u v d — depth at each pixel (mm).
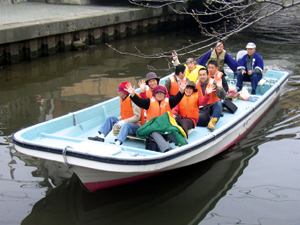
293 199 4527
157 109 4949
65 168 5336
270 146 5949
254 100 7301
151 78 5430
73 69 10906
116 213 4340
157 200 4598
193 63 6434
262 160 5523
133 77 10047
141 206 4484
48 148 4340
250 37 15508
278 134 6375
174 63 6488
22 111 7477
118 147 4508
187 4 19438
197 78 6242
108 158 4102
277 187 4805
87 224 4133
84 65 11398
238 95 7379
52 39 12672
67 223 4137
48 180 4996
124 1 19062
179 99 4961
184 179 5059
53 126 5336
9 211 4293
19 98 8305
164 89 4906
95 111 6031
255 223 4098
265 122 6906
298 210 4312
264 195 4633
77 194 4703
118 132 5230
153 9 17234
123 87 5188
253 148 5918
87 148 4414
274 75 8500
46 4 17125
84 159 4195
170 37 16547
